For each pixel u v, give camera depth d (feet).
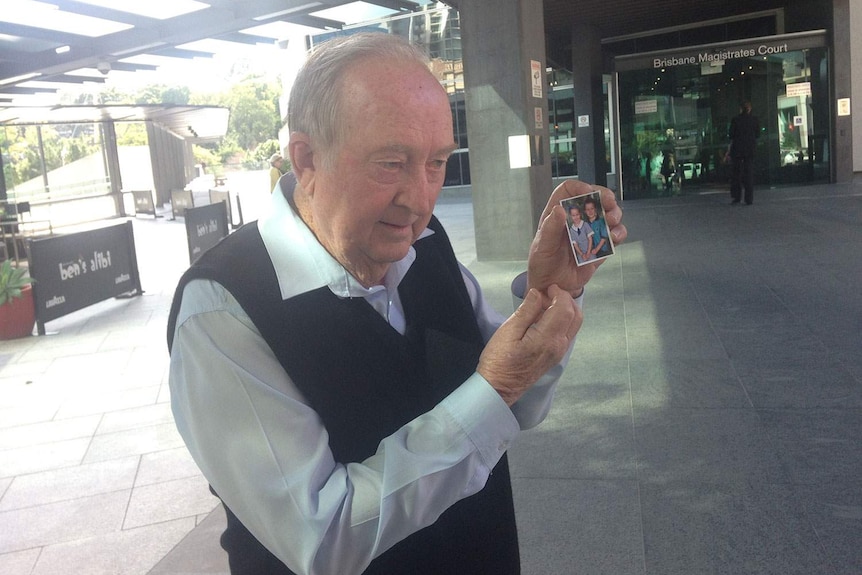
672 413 13.65
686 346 17.53
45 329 26.02
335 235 3.46
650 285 24.29
